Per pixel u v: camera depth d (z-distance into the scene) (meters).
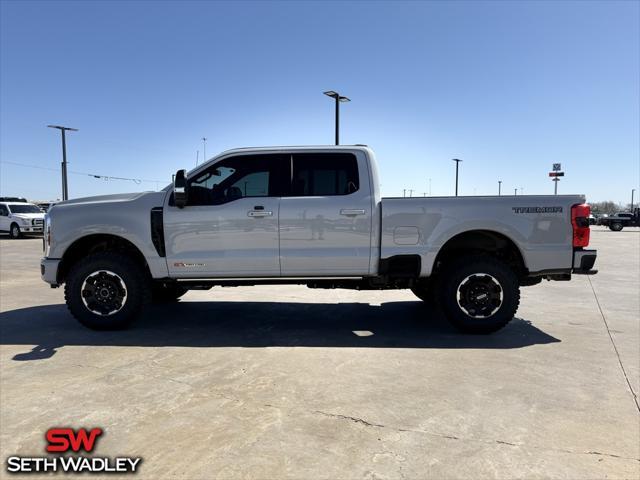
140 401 3.58
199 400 3.61
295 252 5.55
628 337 5.50
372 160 5.65
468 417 3.34
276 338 5.39
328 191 5.62
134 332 5.63
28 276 10.65
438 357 4.71
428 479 2.59
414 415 3.37
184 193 5.28
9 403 3.54
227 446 2.93
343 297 8.15
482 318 5.46
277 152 5.67
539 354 4.82
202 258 5.55
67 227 5.59
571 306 7.41
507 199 5.46
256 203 5.54
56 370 4.27
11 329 5.76
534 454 2.86
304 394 3.74
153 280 5.79
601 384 3.99
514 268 5.77
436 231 5.47
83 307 5.58
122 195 5.89
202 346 5.06
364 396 3.70
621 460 2.79
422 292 7.21
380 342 5.25
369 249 5.54
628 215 41.34
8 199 32.03
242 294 8.45
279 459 2.78
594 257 5.46
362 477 2.61
